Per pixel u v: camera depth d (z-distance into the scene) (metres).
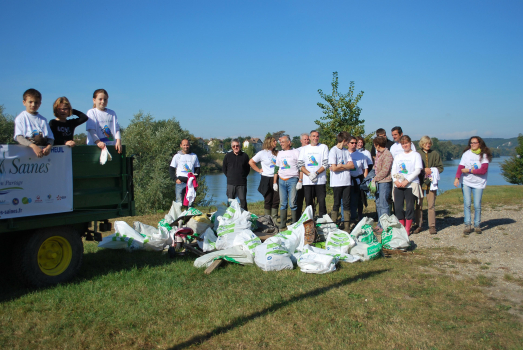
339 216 8.93
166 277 4.88
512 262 5.48
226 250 5.50
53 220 4.57
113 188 5.34
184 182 8.85
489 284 4.61
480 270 5.18
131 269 5.22
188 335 3.35
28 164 4.30
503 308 3.89
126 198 5.48
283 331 3.42
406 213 7.06
